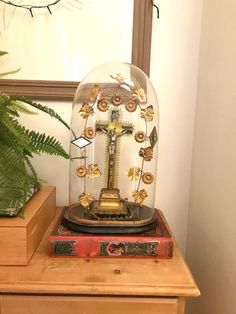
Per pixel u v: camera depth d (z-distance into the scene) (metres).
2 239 0.55
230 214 0.64
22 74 0.84
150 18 0.82
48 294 0.51
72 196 0.78
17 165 0.61
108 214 0.66
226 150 0.66
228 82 0.66
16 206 0.62
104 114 0.72
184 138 0.90
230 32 0.66
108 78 0.75
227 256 0.64
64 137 0.87
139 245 0.60
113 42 0.84
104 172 0.76
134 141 0.77
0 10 0.81
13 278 0.52
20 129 0.62
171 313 0.52
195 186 0.87
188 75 0.87
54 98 0.85
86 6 0.82
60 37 0.83
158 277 0.54
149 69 0.85
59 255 0.59
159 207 0.93
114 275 0.54
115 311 0.52
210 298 0.74
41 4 0.81
